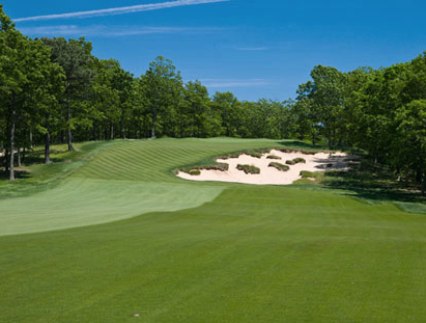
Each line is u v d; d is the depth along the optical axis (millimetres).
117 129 107500
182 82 97938
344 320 7254
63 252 12750
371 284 9477
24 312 7625
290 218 24453
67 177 45344
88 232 17031
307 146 81250
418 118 38406
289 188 44938
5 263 11305
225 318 7336
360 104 56938
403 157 41062
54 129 55750
